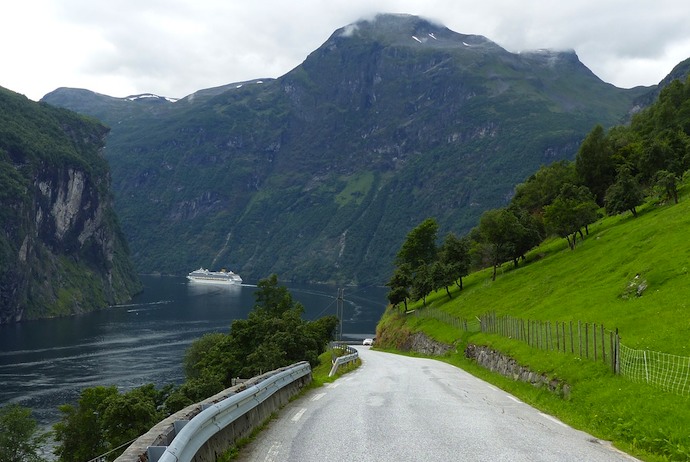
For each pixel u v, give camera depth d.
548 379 21.86
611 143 109.25
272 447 10.66
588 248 67.56
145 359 98.06
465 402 18.05
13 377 82.69
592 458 10.14
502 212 87.00
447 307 80.00
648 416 13.36
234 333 64.50
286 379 17.73
